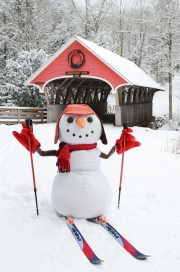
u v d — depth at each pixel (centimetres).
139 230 355
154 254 306
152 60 2992
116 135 1265
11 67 2386
